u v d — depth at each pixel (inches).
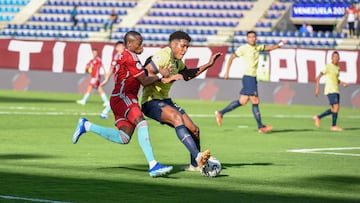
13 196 761.0
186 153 1240.2
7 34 4037.9
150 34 3846.0
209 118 2095.2
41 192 791.7
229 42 3619.6
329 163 1128.2
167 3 4138.8
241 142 1467.8
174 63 949.8
